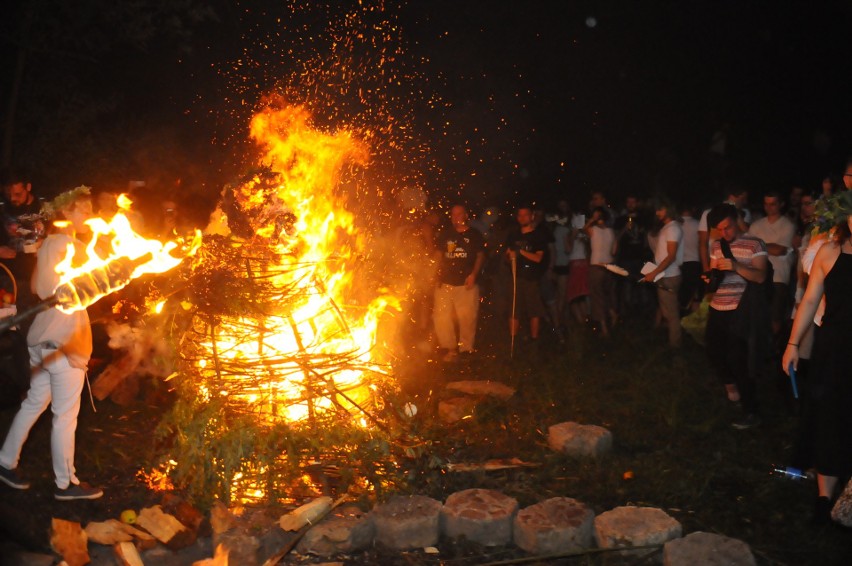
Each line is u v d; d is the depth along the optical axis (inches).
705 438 246.4
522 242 381.1
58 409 190.5
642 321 446.0
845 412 181.6
